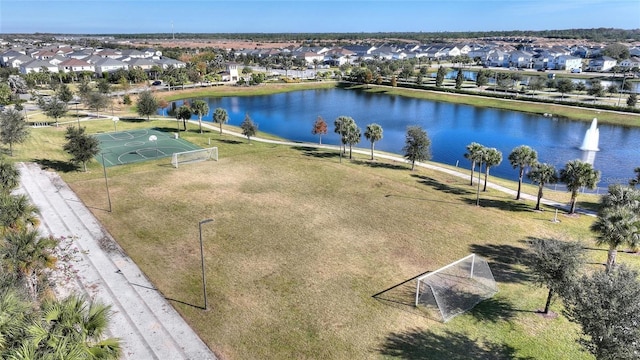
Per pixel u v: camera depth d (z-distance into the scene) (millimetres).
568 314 22719
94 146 53875
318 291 28844
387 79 164750
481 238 37375
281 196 46750
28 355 14172
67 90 98625
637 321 18875
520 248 35625
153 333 24484
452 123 99500
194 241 35719
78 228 37656
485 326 25547
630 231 28922
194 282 29672
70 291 28141
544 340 24422
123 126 82000
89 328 16531
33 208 29578
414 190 49812
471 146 51125
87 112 95875
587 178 41219
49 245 25578
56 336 15203
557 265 24484
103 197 45188
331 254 33969
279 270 31438
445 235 37812
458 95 131875
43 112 91312
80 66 162750
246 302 27531
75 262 31906
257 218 40656
